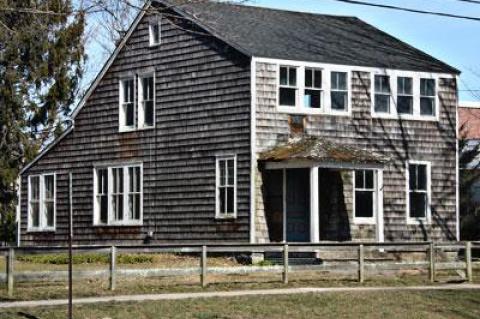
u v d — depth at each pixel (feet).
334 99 116.57
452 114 125.90
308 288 82.17
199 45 117.19
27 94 160.35
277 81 111.96
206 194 115.14
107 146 129.08
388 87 120.88
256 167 110.11
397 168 120.57
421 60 126.31
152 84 123.65
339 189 116.37
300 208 113.80
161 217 120.88
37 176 139.13
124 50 127.54
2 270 103.24
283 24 126.00
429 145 123.54
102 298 72.95
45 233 136.98
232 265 106.42
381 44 128.98
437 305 76.33
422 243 92.68
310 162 107.14
